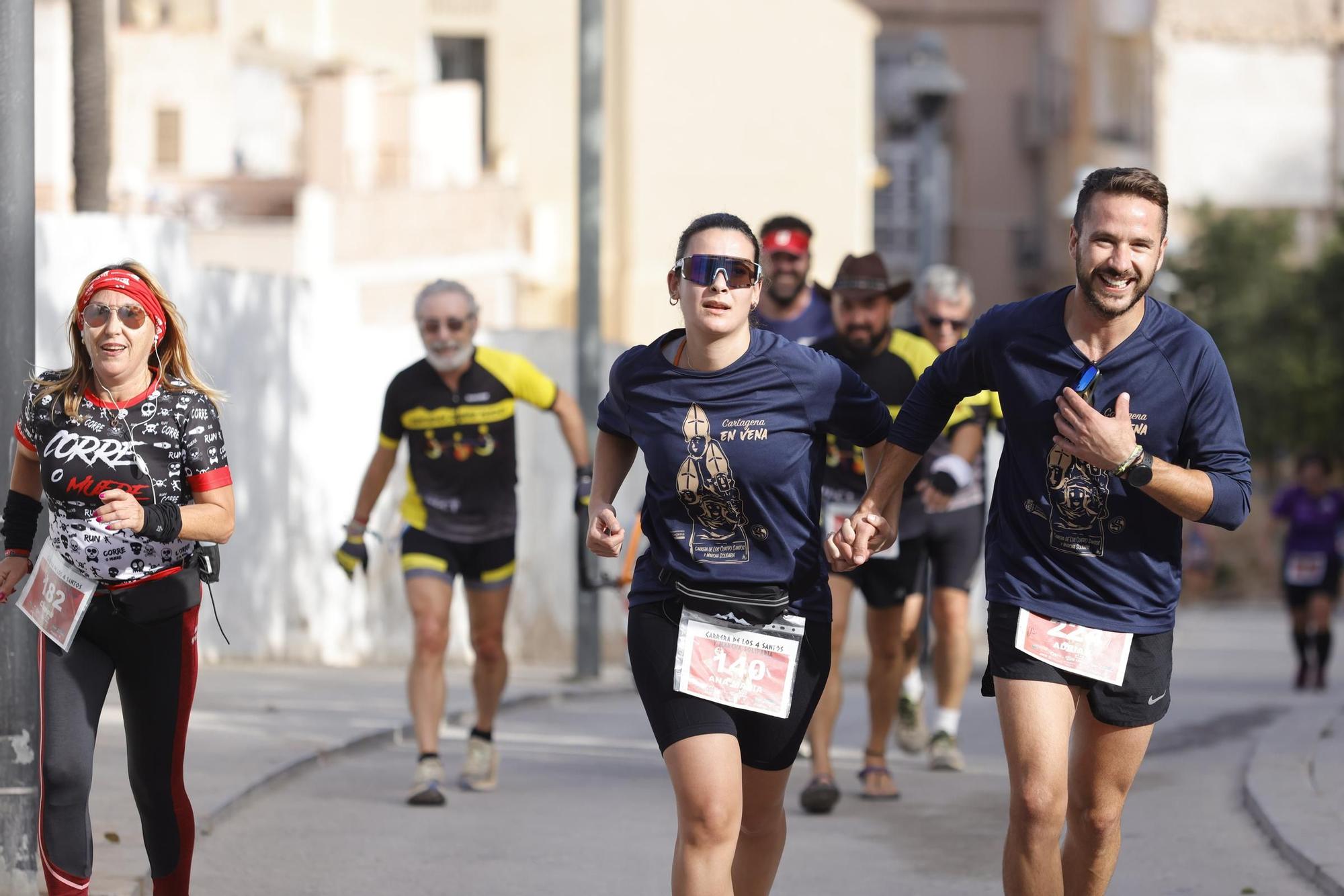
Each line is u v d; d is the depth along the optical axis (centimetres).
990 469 5178
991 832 2438
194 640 1694
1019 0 13412
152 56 9106
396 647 4541
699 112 10200
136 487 1644
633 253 10100
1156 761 3114
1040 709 1537
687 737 1538
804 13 10256
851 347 2597
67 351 3344
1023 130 13425
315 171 8212
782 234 2908
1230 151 11800
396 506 4519
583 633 4344
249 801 2509
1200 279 10631
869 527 1627
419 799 2552
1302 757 2850
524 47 10294
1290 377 10188
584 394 4491
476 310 2592
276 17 10231
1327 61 11762
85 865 1662
